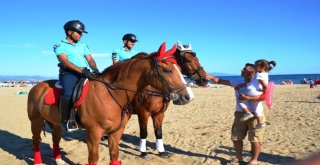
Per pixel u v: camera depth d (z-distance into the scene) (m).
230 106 16.30
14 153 7.36
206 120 11.62
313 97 20.25
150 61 4.44
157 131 6.70
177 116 12.91
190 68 6.34
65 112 4.82
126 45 6.98
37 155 6.11
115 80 4.70
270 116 11.94
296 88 32.97
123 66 4.69
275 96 22.19
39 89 5.64
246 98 5.34
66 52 5.12
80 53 5.34
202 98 21.89
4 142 8.54
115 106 4.63
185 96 4.30
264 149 7.04
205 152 7.04
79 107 4.71
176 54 6.42
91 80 4.80
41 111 5.45
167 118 12.41
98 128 4.62
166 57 4.44
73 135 9.13
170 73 4.34
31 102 5.76
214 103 18.05
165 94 4.39
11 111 15.86
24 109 16.81
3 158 6.92
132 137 8.91
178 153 7.05
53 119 5.35
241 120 5.51
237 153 5.90
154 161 6.46
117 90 4.63
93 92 4.63
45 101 5.17
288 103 16.62
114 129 4.74
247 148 7.16
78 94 4.64
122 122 4.80
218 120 11.55
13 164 6.49
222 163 6.21
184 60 6.35
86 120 4.64
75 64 5.19
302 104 15.89
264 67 5.27
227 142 7.88
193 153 7.02
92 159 4.68
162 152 6.74
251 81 5.41
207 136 8.66
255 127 5.52
